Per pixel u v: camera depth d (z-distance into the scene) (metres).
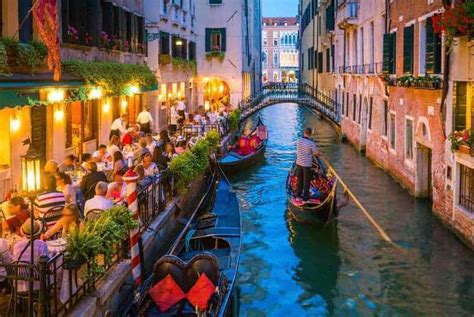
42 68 10.66
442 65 12.69
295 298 9.51
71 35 12.62
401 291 9.59
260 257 11.47
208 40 33.34
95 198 8.19
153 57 22.44
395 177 17.78
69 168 10.98
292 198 13.70
